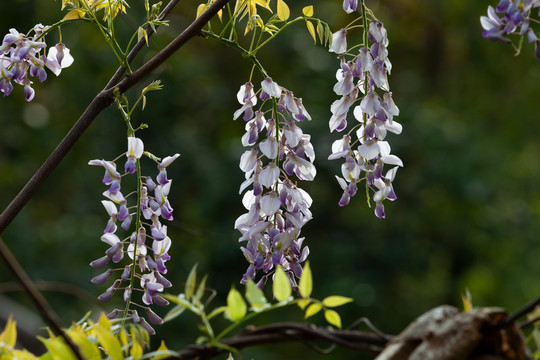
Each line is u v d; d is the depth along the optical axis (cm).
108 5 157
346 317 770
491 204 855
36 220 791
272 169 144
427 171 790
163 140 759
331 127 151
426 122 802
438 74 990
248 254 147
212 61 843
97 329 129
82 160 780
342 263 766
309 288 146
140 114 751
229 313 144
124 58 151
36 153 798
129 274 148
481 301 888
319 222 774
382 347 190
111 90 147
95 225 766
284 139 147
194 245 752
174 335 687
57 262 747
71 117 796
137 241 147
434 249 823
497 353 179
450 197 815
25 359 131
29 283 112
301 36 824
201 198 746
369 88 146
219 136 848
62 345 128
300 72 823
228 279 738
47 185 787
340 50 149
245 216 148
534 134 943
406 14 996
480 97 964
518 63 933
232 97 835
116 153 756
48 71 698
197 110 820
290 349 789
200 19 147
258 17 154
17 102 799
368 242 778
